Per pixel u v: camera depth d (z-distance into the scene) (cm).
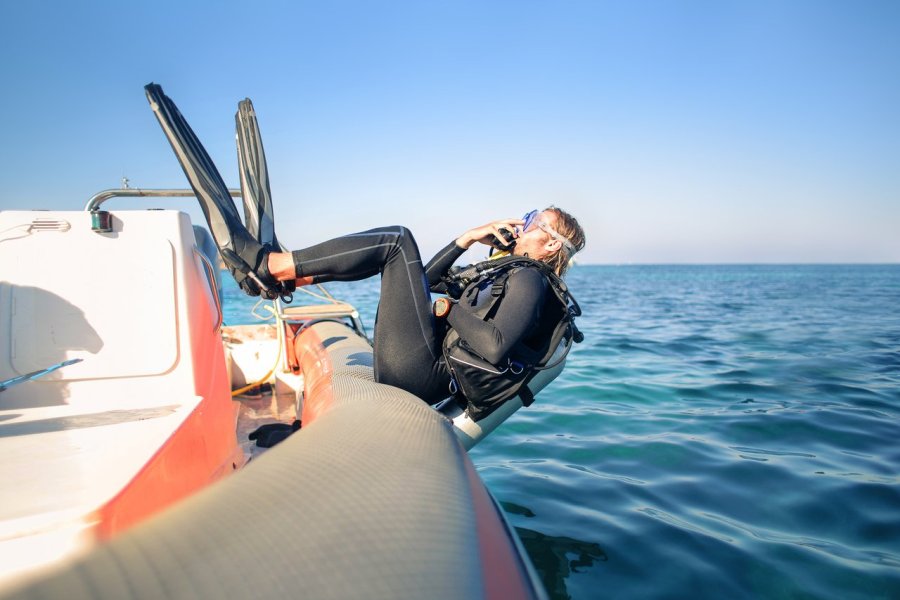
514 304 229
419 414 183
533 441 466
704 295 2689
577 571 272
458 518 108
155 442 170
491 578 96
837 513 328
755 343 973
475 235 286
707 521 322
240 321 1308
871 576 264
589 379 691
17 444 168
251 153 275
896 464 401
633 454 431
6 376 221
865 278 6247
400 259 243
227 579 67
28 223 226
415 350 241
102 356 227
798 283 4506
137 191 285
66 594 54
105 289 229
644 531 310
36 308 225
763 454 424
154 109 247
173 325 232
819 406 552
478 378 237
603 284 4425
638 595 252
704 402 577
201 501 86
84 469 149
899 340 993
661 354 870
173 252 234
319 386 269
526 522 323
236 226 238
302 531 83
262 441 321
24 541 120
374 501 99
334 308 502
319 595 71
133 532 71
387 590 76
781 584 260
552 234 269
